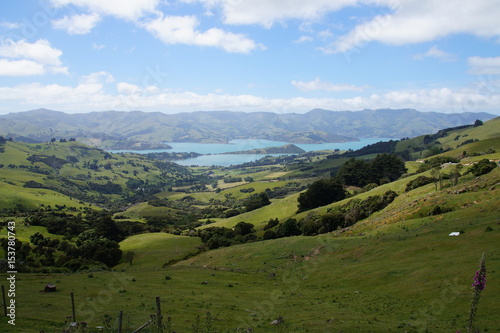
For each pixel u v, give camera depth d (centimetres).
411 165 16950
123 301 3006
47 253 8769
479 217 4709
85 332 2130
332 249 5362
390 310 2612
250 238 9338
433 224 5091
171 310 2759
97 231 11944
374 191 11162
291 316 2688
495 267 2889
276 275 4691
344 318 2509
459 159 13338
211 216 18500
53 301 2883
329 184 12694
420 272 3291
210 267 5541
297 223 9631
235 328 2366
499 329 1931
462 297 2522
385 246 4625
